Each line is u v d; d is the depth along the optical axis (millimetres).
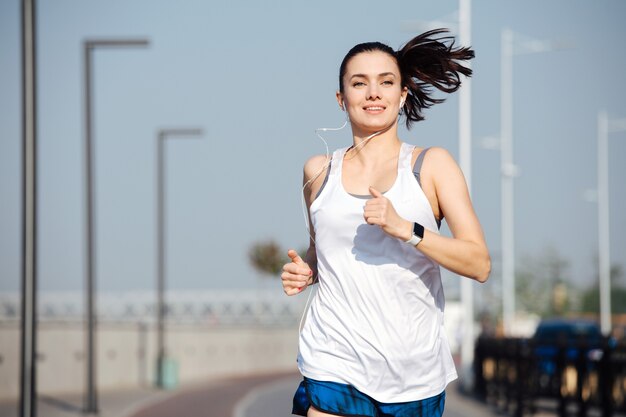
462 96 25234
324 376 4324
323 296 4387
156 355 32375
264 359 42750
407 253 4207
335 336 4316
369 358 4262
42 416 19141
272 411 19719
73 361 26797
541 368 16094
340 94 4535
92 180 21625
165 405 21781
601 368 13578
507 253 37875
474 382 23234
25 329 13391
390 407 4316
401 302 4266
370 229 4223
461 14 24969
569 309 70875
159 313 29484
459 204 4188
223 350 38562
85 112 21625
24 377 13305
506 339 18469
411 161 4277
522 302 72000
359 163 4395
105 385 28859
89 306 20844
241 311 43875
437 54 4496
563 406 15281
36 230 13594
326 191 4355
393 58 4398
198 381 33344
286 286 4551
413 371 4285
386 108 4344
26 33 13773
